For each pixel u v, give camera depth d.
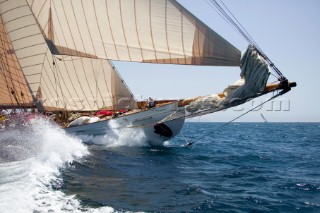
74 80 17.41
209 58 11.34
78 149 15.23
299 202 8.81
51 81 16.95
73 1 13.52
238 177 12.05
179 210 7.73
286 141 33.66
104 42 13.23
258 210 8.03
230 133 50.50
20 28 15.78
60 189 8.36
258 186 10.61
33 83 16.64
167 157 15.99
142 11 11.81
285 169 14.41
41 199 7.45
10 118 17.94
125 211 7.31
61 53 14.60
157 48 11.98
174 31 11.45
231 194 9.38
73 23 13.82
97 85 17.66
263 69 11.30
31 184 8.33
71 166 11.31
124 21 12.34
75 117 18.72
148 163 13.84
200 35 11.14
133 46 12.49
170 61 11.95
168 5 11.27
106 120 18.03
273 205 8.47
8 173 9.32
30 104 18.50
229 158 17.52
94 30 13.28
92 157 13.77
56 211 6.84
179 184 10.29
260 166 15.09
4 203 6.85
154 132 17.98
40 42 16.14
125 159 14.31
